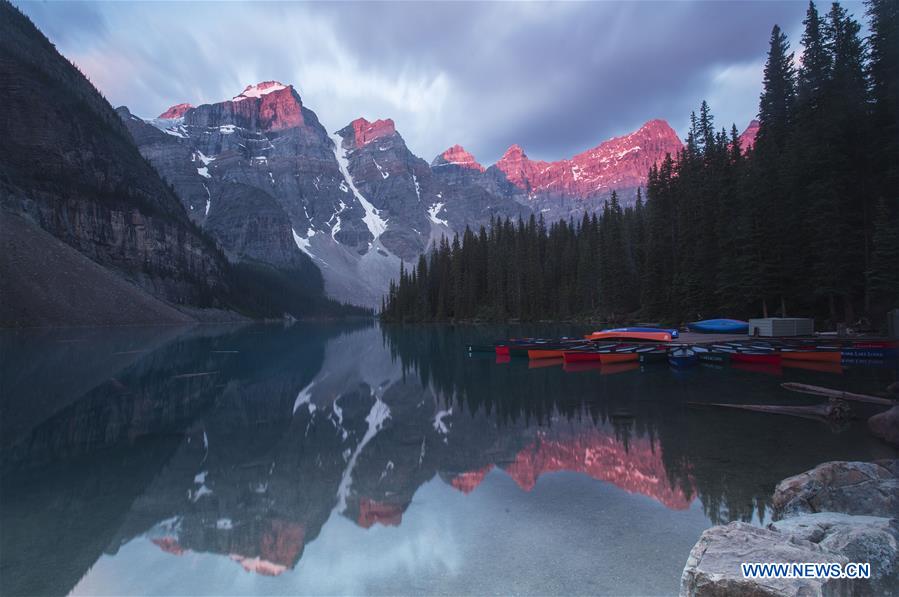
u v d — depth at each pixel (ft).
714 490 32.22
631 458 39.96
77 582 22.72
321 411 64.80
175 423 58.08
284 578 22.71
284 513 30.86
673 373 90.74
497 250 420.77
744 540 19.49
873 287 124.77
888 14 140.77
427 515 29.86
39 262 320.29
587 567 22.86
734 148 220.02
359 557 24.61
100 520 30.04
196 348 168.25
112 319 329.31
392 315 495.00
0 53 483.10
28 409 65.98
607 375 90.99
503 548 25.08
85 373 100.58
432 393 77.51
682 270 211.61
